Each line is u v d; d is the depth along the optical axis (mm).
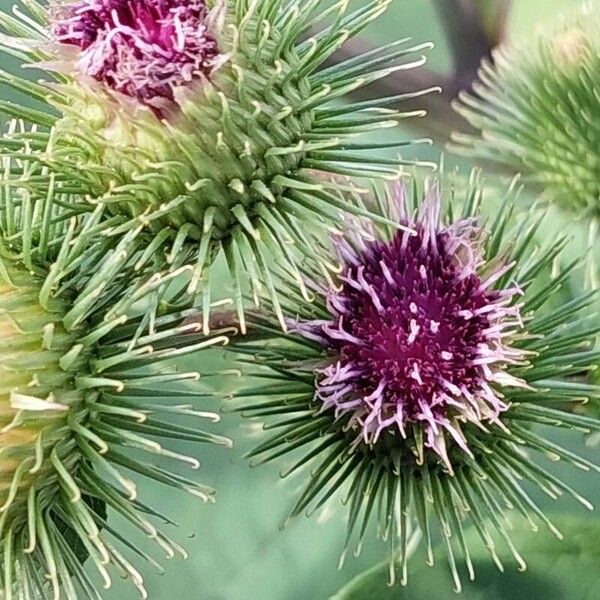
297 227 101
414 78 142
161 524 150
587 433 124
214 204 101
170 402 147
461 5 143
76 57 101
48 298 101
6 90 136
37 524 100
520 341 112
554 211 135
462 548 108
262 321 110
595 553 123
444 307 111
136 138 100
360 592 121
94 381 99
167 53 99
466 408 108
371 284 112
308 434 110
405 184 118
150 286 97
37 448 98
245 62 101
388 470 110
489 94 138
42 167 102
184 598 150
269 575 148
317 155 104
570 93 133
